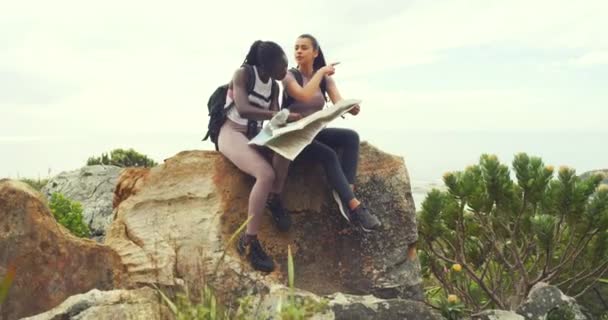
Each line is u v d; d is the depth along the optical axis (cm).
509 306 795
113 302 425
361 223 507
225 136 524
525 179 756
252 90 502
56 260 476
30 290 461
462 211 783
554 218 718
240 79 502
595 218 715
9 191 471
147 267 510
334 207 571
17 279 458
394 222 570
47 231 477
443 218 800
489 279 880
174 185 569
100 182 1192
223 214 545
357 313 455
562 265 747
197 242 527
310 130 484
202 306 371
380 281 547
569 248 799
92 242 500
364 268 552
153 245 527
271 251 543
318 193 573
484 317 541
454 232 845
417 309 471
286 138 480
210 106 534
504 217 786
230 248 523
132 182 598
